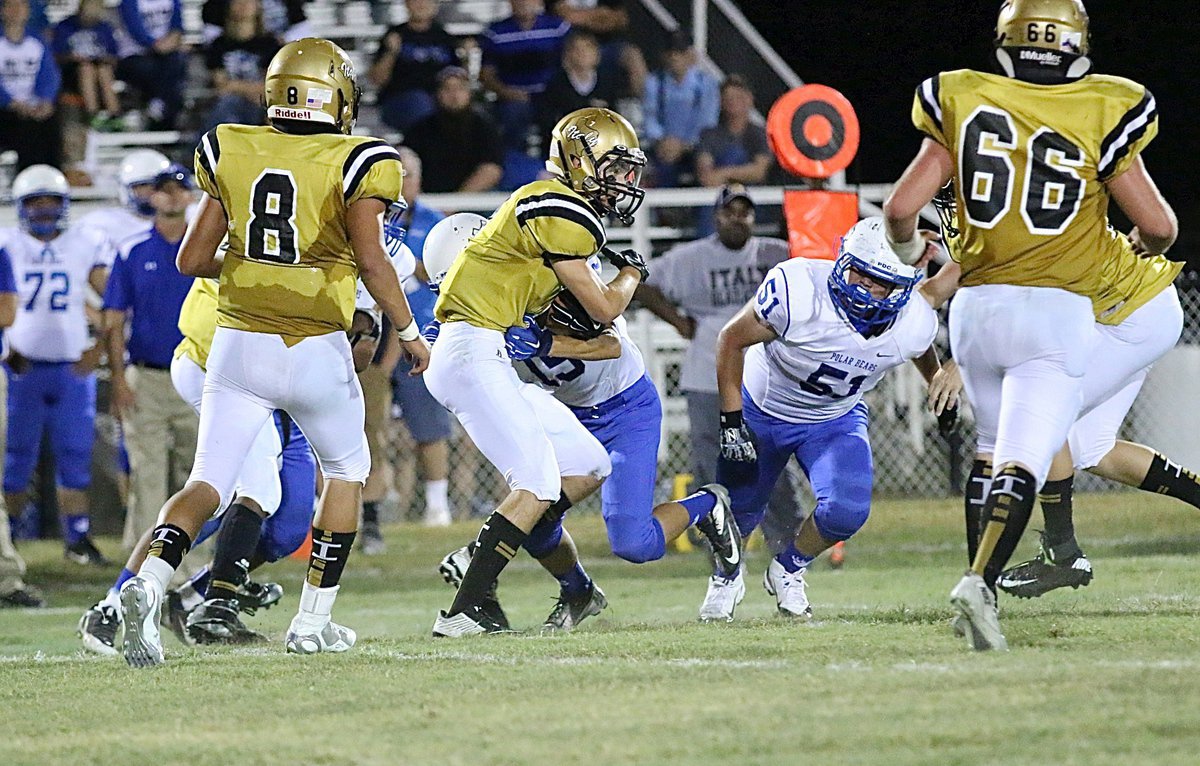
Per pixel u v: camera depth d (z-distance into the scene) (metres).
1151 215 14.61
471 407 17.72
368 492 33.09
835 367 18.59
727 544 19.62
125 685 14.86
